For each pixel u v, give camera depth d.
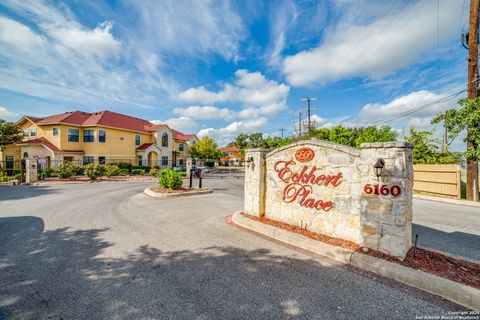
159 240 5.12
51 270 3.66
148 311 2.68
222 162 69.44
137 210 8.07
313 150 5.27
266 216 6.46
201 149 40.97
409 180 4.00
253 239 5.21
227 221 6.73
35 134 25.70
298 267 3.84
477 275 3.29
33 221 6.58
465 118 9.84
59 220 6.71
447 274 3.30
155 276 3.51
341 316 2.62
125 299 2.91
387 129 23.84
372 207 4.10
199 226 6.22
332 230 4.88
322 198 5.08
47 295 2.97
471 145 10.38
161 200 10.05
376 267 3.64
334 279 3.44
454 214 8.09
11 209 8.11
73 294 3.00
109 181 18.64
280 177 6.08
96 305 2.78
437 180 12.32
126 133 28.78
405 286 3.24
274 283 3.33
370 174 4.14
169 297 2.96
